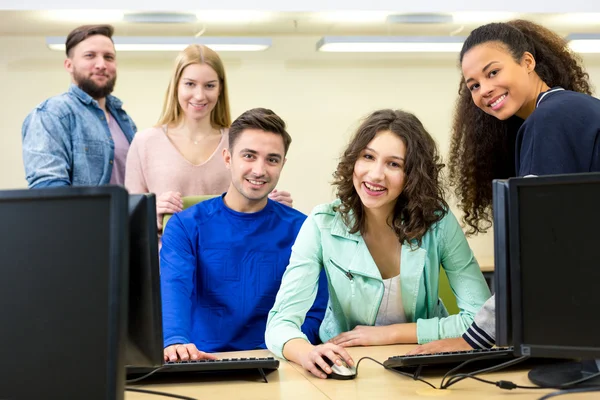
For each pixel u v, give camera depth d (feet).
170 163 8.94
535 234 3.74
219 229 6.48
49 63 13.85
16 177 13.78
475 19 13.12
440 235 5.86
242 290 6.40
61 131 9.50
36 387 3.11
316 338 6.31
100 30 9.94
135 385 4.43
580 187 3.65
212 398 4.07
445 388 4.14
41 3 11.73
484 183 6.85
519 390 4.00
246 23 13.23
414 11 12.52
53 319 3.12
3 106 13.74
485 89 5.79
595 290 3.61
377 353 5.33
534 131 5.15
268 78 14.58
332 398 4.00
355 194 5.78
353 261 5.77
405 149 5.54
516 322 3.76
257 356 5.49
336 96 14.80
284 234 6.60
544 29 6.12
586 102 5.16
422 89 15.06
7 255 3.19
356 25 13.53
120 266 3.04
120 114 10.56
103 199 3.12
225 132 9.30
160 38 12.51
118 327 3.02
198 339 6.34
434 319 5.71
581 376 4.11
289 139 6.72
